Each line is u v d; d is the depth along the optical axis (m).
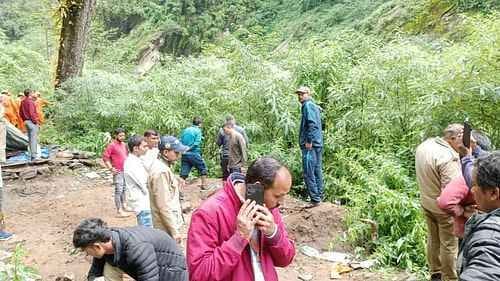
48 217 7.71
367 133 8.81
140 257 3.00
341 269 5.50
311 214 6.82
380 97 8.51
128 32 43.31
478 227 1.90
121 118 13.20
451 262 4.43
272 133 10.36
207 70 12.42
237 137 8.23
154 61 36.84
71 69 15.84
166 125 11.13
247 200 2.25
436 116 6.85
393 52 8.43
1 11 44.91
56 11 16.34
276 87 10.09
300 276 5.39
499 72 6.39
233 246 2.23
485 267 1.73
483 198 2.07
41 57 24.89
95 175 10.22
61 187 9.40
